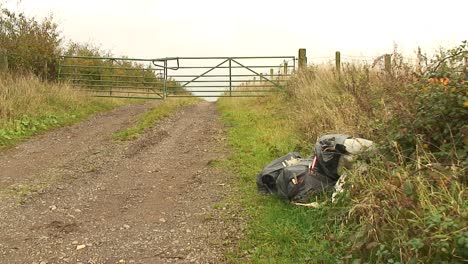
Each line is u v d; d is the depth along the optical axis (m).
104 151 8.48
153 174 7.09
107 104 14.21
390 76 6.29
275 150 7.68
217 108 14.52
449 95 4.30
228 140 9.23
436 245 3.09
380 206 3.77
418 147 4.40
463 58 4.70
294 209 5.05
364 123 6.02
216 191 6.18
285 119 10.23
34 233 4.85
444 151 4.27
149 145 9.00
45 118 10.84
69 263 4.18
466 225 3.10
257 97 14.41
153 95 17.20
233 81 15.59
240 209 5.43
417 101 4.63
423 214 3.46
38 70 14.37
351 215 4.12
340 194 4.60
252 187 6.16
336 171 5.23
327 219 4.52
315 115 8.34
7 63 12.76
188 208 5.60
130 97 15.60
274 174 5.75
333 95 8.96
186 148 8.76
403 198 3.61
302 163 5.62
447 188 3.69
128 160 7.90
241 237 4.66
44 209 5.57
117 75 16.12
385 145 4.75
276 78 14.66
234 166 7.29
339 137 5.43
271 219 4.91
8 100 10.55
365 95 6.69
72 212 5.48
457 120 4.38
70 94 13.03
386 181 4.03
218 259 4.22
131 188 6.43
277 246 4.35
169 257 4.30
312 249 4.13
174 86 16.89
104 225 5.09
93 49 18.09
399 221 3.53
